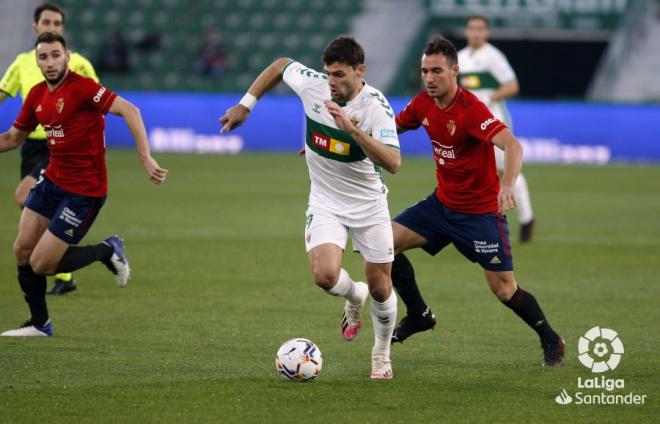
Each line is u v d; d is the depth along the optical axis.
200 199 59.25
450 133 23.89
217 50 102.69
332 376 22.83
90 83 25.66
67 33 111.44
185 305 30.78
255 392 21.25
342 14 111.81
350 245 45.47
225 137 90.06
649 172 79.44
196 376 22.50
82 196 26.09
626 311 30.95
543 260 41.00
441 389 21.80
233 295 32.53
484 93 46.38
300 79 23.47
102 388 21.33
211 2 113.69
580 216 55.34
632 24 106.25
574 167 83.00
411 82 106.06
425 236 25.09
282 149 90.62
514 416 19.84
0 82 33.16
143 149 25.20
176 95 90.19
